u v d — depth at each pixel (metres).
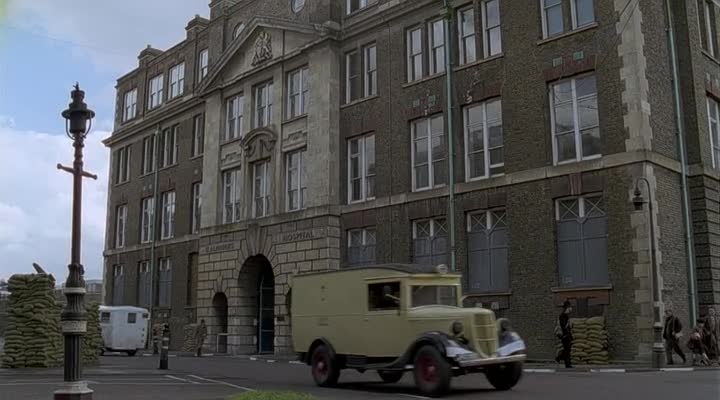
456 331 13.14
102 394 13.40
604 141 21.16
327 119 30.02
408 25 27.97
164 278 41.66
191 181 40.16
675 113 22.19
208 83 37.62
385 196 27.61
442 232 25.67
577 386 13.60
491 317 13.41
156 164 43.47
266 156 33.28
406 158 27.06
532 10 23.62
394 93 27.98
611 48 21.39
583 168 21.42
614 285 20.22
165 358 22.42
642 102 20.55
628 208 20.28
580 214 21.59
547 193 22.25
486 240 24.03
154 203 43.19
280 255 31.34
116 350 34.84
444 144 25.80
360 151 29.45
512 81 23.84
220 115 37.00
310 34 31.55
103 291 47.38
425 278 14.48
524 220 22.75
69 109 11.49
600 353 19.84
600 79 21.52
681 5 23.45
